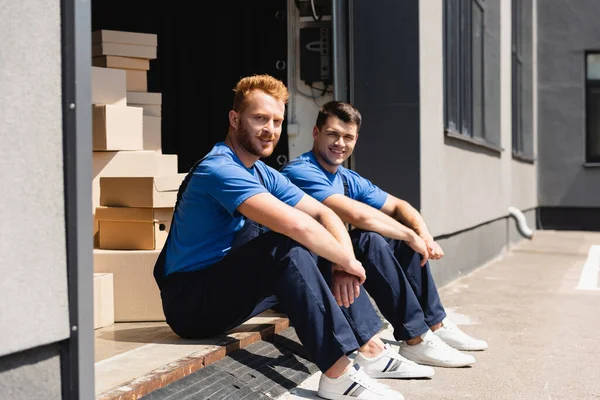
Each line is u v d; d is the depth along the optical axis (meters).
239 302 3.05
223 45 5.38
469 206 7.15
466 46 7.24
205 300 3.08
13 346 1.94
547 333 4.44
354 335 3.03
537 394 3.16
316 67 4.96
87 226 2.16
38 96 2.02
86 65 2.15
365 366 3.35
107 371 2.69
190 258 3.11
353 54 5.10
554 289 6.25
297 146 5.01
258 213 2.84
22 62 1.97
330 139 3.63
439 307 3.82
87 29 2.15
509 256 9.12
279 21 5.18
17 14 1.95
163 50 5.54
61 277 2.09
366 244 3.47
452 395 3.12
